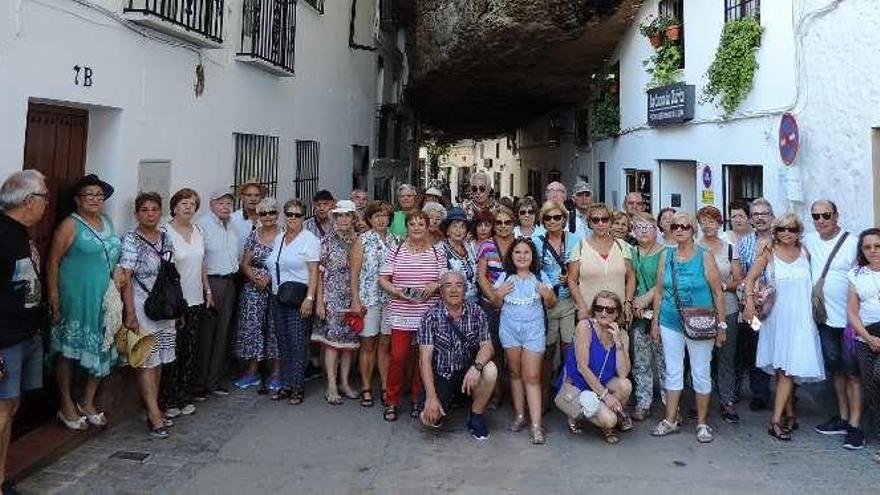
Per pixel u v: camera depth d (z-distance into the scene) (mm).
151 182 6562
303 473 5027
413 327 6176
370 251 6613
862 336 5270
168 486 4738
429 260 6266
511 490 4797
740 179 9148
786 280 5715
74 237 5039
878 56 6207
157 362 5613
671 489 4812
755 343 6508
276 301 6656
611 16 11883
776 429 5797
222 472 5004
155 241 5578
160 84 6680
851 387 5602
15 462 4738
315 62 11742
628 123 12930
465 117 23234
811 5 7223
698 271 5738
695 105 10141
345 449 5520
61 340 5117
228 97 8250
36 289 4332
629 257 6254
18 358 4148
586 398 5594
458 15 12508
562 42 12539
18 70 4809
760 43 8320
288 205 6645
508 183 30266
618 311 5707
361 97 15078
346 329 6648
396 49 18953
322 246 6770
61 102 5387
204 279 6371
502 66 14117
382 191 17906
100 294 5125
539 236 6629
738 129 8891
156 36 6578
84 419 5426
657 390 7082
